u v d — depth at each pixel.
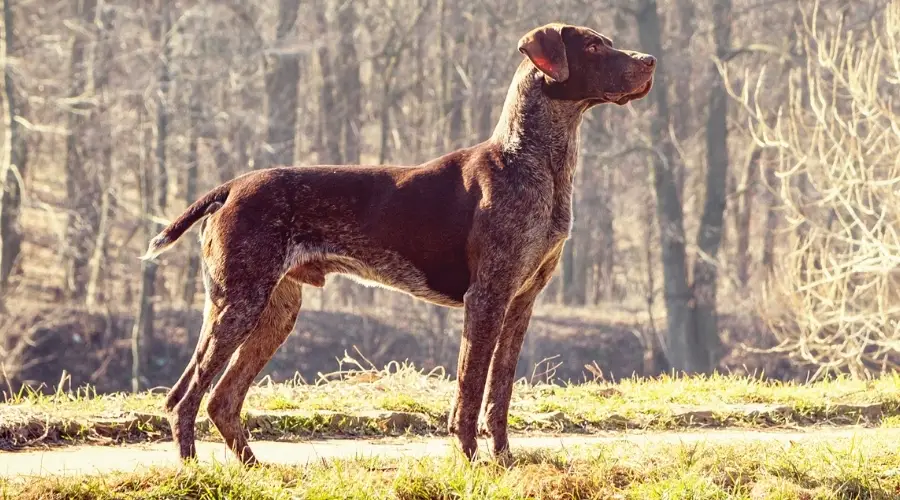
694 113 34.75
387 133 35.47
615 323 33.62
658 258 38.34
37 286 30.47
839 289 15.81
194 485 5.48
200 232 6.56
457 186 6.48
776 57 31.81
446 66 35.31
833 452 6.62
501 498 5.68
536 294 6.65
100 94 30.69
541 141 6.43
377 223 6.43
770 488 5.96
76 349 28.03
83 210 30.61
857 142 14.31
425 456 6.31
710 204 32.06
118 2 31.38
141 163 30.70
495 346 6.39
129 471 5.78
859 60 14.54
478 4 33.50
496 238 6.30
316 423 7.92
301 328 29.98
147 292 28.20
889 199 14.35
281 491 5.51
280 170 6.52
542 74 6.48
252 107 34.25
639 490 5.89
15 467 6.17
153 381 27.81
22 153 29.61
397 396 8.61
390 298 32.88
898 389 9.97
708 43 32.53
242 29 32.66
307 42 32.91
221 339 6.18
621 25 33.03
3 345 26.98
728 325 32.38
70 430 7.21
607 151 31.73
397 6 34.94
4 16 28.41
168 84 29.52
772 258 32.69
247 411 7.82
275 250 6.30
